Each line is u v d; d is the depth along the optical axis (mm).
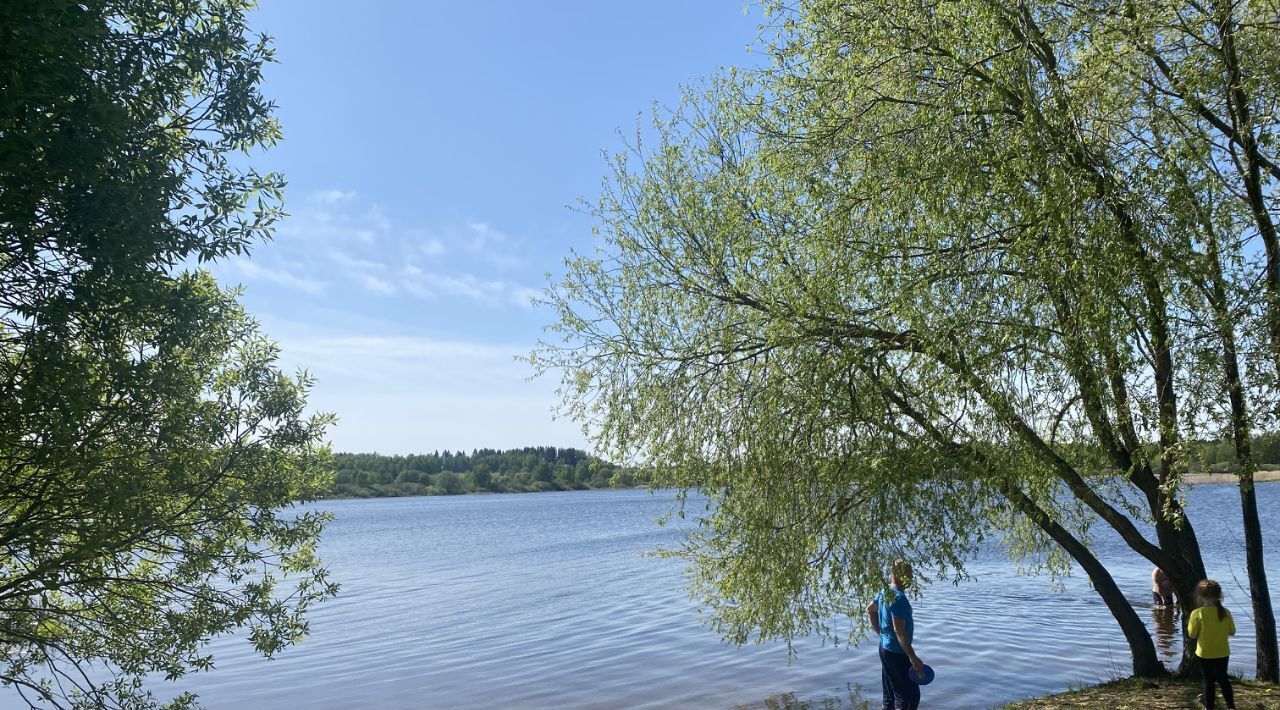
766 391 10102
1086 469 9078
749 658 17797
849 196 9164
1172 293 8062
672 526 68750
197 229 6391
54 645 6938
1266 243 8391
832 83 9547
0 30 4805
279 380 7348
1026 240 7871
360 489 163875
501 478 184750
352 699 16172
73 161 5367
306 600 7930
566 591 31266
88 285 5469
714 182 11398
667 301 11438
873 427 9719
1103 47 8109
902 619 10031
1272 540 37750
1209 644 9273
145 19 6402
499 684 16859
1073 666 15289
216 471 6859
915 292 8438
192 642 7062
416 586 35312
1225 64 8461
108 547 6195
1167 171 7781
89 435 5734
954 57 8406
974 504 9438
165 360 6238
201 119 6891
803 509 10359
